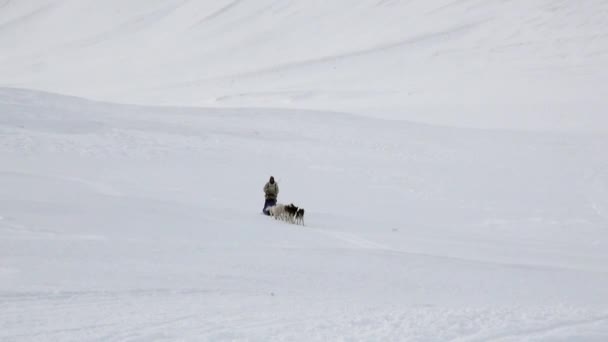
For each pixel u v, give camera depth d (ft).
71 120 205.26
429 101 393.50
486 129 258.37
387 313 40.40
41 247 63.72
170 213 99.50
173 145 190.08
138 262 60.29
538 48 509.35
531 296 58.34
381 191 155.33
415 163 192.34
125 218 90.07
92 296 44.50
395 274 66.39
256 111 277.23
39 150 161.99
